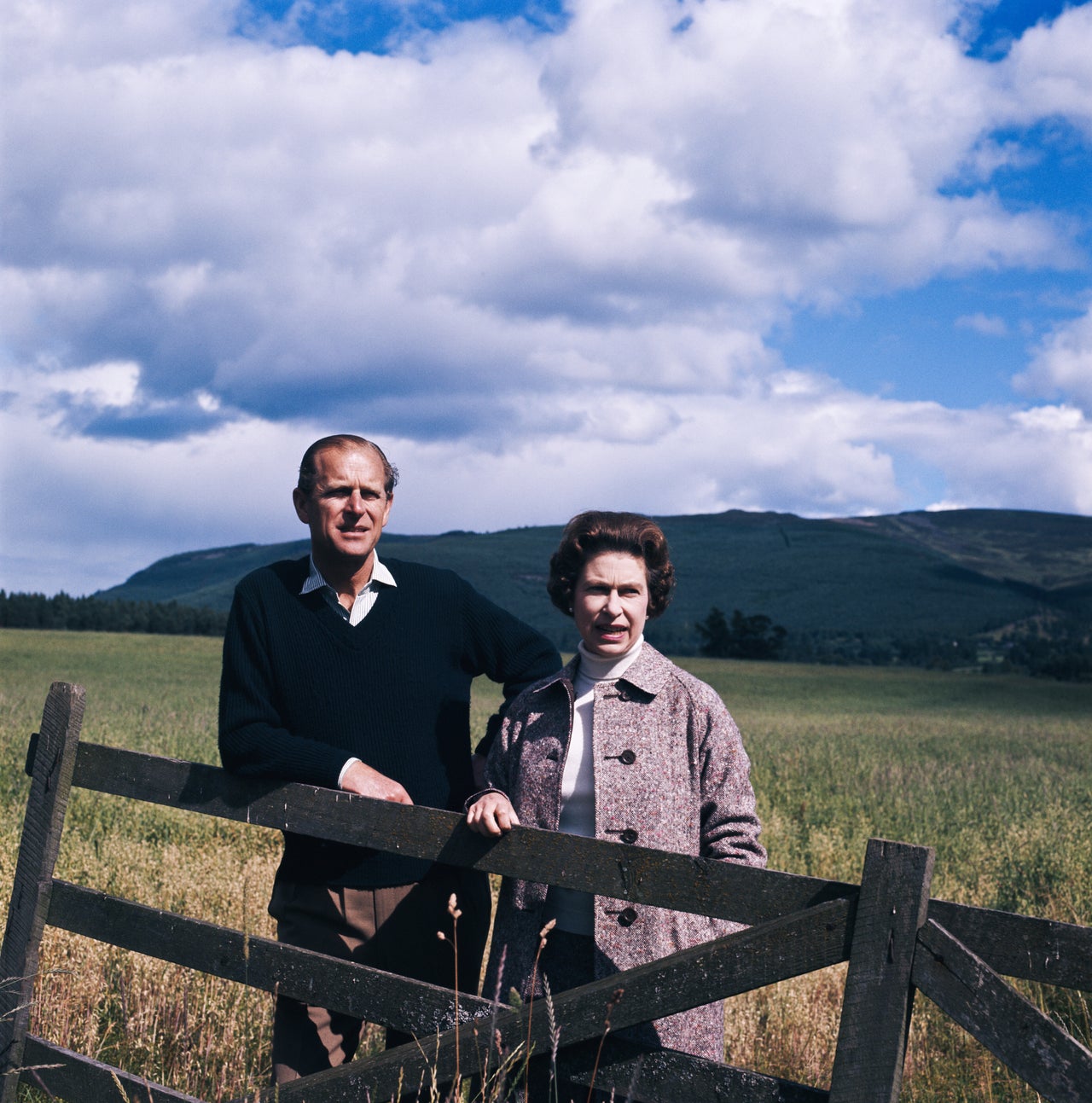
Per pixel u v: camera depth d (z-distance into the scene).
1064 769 17.39
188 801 2.71
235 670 2.78
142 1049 3.40
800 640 180.62
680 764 2.48
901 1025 1.75
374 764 2.82
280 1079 2.68
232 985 3.76
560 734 2.58
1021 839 8.09
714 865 1.99
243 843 6.46
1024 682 66.69
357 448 2.83
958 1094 3.44
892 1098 1.74
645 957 2.31
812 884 1.89
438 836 2.31
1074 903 6.05
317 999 2.40
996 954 1.72
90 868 5.32
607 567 2.51
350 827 2.45
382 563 3.01
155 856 5.84
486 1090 2.17
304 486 2.83
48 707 2.90
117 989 3.75
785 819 9.04
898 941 1.76
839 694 52.88
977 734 27.36
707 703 2.52
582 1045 2.11
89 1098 2.62
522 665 3.07
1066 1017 4.01
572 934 2.48
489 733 3.07
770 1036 3.82
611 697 2.54
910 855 1.77
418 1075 2.23
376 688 2.83
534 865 2.18
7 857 4.98
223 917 4.60
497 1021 2.14
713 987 1.94
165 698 25.41
